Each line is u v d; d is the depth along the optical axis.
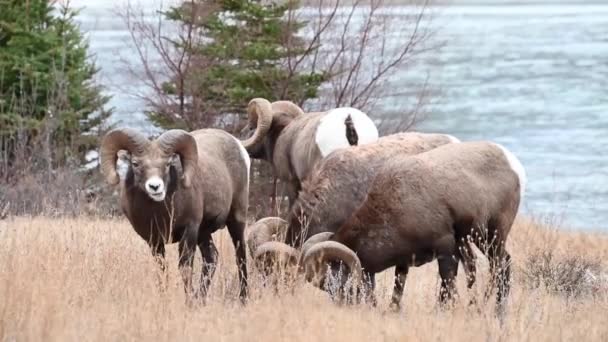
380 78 98.62
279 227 44.59
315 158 57.09
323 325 34.91
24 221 59.31
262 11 91.06
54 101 95.94
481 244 41.34
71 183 84.94
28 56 99.31
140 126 117.69
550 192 130.62
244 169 47.38
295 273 40.28
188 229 42.34
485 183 41.56
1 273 37.19
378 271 42.78
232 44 90.75
